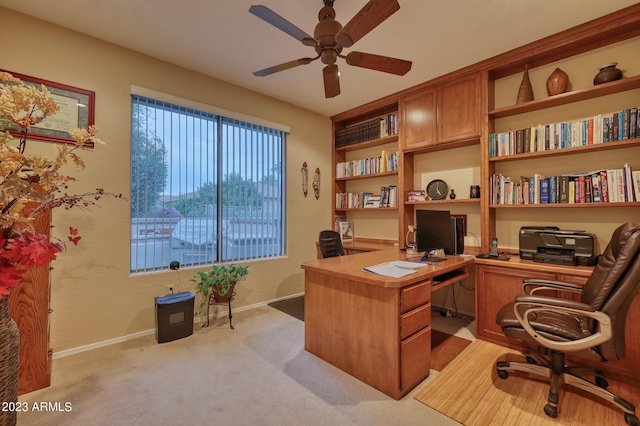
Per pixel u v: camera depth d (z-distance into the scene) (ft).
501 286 8.11
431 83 10.59
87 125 7.79
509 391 5.99
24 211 5.51
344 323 6.73
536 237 8.02
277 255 12.44
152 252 9.09
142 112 8.88
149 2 6.61
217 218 10.59
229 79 10.45
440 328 9.43
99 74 8.02
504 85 9.70
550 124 8.36
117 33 7.80
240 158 11.21
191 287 9.79
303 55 8.86
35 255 3.20
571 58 8.42
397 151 12.91
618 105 7.73
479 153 10.41
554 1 6.56
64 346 7.48
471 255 9.17
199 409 5.45
